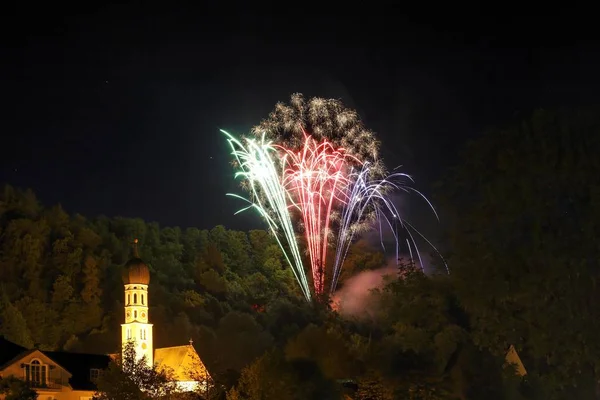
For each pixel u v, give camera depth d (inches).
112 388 4682.6
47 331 7362.2
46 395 5570.9
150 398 4687.5
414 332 3998.5
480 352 3639.3
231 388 4525.1
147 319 6894.7
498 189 3272.6
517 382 3553.2
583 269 3046.3
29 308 7249.0
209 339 7263.8
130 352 5059.1
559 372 3196.4
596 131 3179.1
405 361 3799.2
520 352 3622.0
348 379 4616.1
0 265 7667.3
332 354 4626.0
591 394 3221.0
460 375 3651.6
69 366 5935.0
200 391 4933.6
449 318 3998.5
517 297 3152.1
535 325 3137.3
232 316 7504.9
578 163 3154.5
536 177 3201.3
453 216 3454.7
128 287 6875.0
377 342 4411.9
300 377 4163.4
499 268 3228.3
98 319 7726.4
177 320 7539.4
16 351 5629.9
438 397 3663.9
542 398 3405.5
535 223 3142.2
